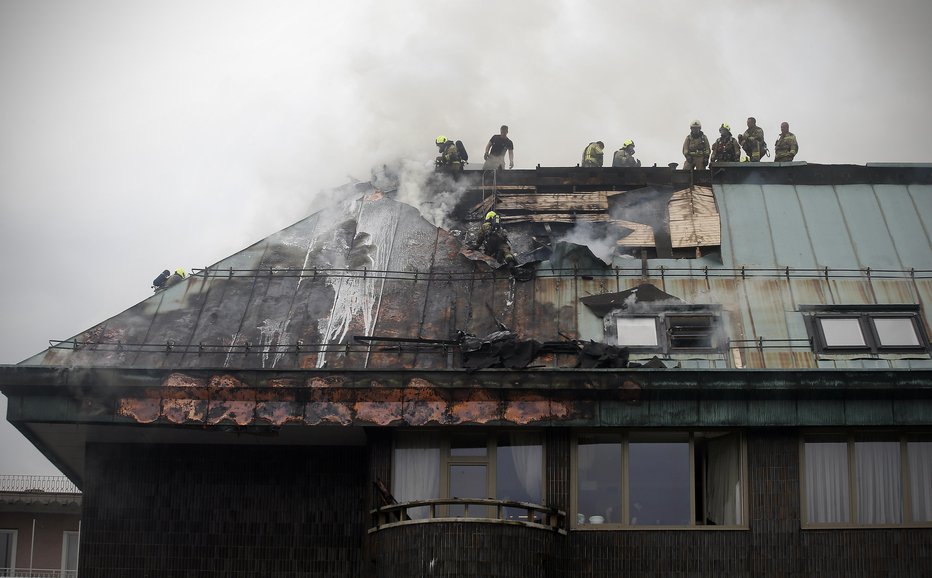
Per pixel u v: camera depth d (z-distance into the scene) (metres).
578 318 35.91
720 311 35.97
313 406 33.62
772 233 38.81
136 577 35.25
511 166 46.22
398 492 34.03
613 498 33.75
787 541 33.25
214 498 35.66
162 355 35.28
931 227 38.91
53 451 37.44
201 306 36.75
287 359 35.09
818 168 40.78
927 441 34.09
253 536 35.41
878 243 38.41
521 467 33.94
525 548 32.41
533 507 32.81
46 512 56.16
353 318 36.12
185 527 35.50
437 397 33.56
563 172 42.12
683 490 33.84
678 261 37.69
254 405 33.75
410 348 35.03
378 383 33.62
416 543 32.47
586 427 33.53
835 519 33.56
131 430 34.94
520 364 34.16
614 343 35.31
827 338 35.34
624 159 46.06
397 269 37.69
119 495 35.78
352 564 35.09
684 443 34.16
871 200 39.94
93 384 34.03
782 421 33.47
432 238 38.81
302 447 35.94
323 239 38.91
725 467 34.09
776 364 34.72
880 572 33.19
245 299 36.94
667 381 33.38
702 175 41.19
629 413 33.47
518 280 37.00
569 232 39.75
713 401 33.56
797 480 33.53
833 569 33.16
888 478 33.84
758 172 41.00
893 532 33.41
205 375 33.97
